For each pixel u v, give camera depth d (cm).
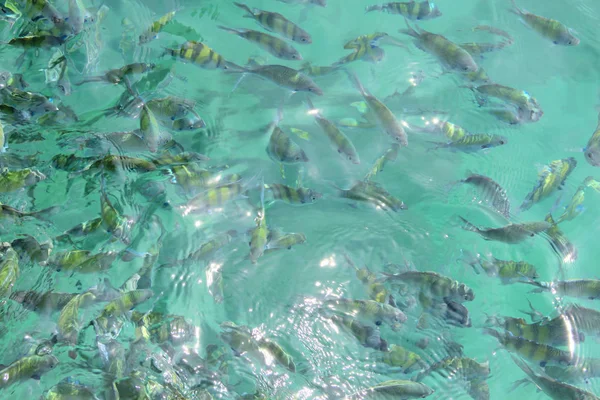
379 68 209
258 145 195
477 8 224
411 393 165
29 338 168
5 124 186
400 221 189
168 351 170
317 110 201
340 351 174
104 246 178
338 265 183
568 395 167
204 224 184
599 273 186
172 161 187
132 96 195
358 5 222
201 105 200
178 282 178
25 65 197
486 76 202
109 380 165
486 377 171
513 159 198
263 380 170
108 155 184
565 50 217
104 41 205
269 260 183
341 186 191
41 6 192
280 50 194
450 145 193
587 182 196
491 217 189
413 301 175
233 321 176
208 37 211
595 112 205
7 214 176
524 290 182
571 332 174
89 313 170
